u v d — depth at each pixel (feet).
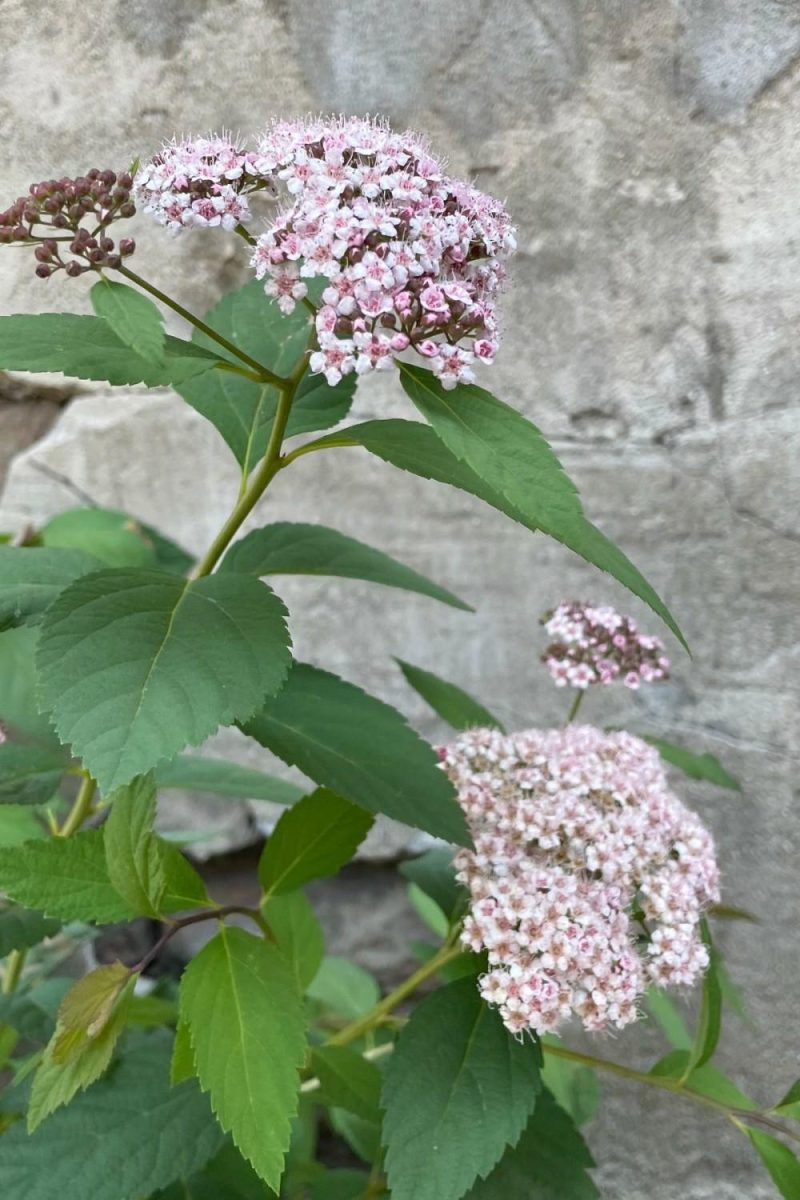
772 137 1.06
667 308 1.12
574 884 0.82
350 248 0.72
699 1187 1.28
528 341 1.16
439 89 1.10
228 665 0.72
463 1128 0.79
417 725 1.31
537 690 1.26
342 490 1.24
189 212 0.75
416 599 1.26
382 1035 1.23
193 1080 0.87
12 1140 0.84
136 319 0.70
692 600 1.19
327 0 1.08
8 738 1.06
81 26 1.11
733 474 1.15
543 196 1.11
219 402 0.88
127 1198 0.82
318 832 0.88
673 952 0.82
